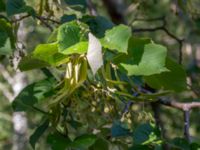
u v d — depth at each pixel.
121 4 2.23
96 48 0.87
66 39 0.91
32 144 1.08
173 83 1.01
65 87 0.96
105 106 1.00
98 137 1.10
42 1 1.19
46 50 0.92
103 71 0.95
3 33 1.05
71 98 1.02
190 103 1.28
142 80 1.12
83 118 1.11
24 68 0.94
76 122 1.12
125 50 0.91
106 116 1.12
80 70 0.94
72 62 0.94
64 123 1.07
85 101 1.02
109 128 1.16
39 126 1.09
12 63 1.12
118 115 1.11
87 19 1.15
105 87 0.98
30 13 1.17
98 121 1.14
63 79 1.03
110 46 0.91
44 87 1.06
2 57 1.33
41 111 1.06
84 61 0.94
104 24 1.14
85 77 0.94
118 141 1.12
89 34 0.87
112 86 0.98
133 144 1.04
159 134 1.04
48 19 1.21
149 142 1.03
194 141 1.12
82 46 0.89
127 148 1.12
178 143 1.05
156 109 1.58
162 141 1.04
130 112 1.09
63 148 1.04
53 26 1.35
